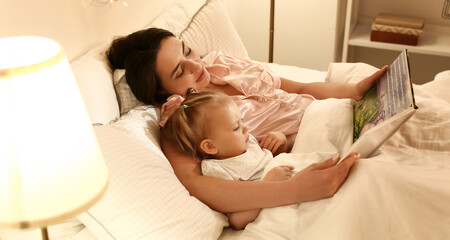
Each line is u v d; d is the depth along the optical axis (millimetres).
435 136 1269
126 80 1406
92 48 1479
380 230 974
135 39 1410
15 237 1051
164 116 1358
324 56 2621
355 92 1508
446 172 1098
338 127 1308
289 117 1462
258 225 1104
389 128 1068
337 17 2475
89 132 723
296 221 1067
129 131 1163
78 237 1025
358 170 1075
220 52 1657
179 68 1420
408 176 1033
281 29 2660
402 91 1120
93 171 718
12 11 1138
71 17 1359
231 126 1201
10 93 617
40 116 639
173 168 1205
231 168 1192
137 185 1004
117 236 971
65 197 679
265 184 1112
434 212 994
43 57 737
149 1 1761
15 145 635
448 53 2328
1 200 659
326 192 1080
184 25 1755
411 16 2600
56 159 663
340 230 964
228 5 2523
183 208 1035
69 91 679
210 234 1068
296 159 1204
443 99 1481
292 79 1921
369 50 2803
